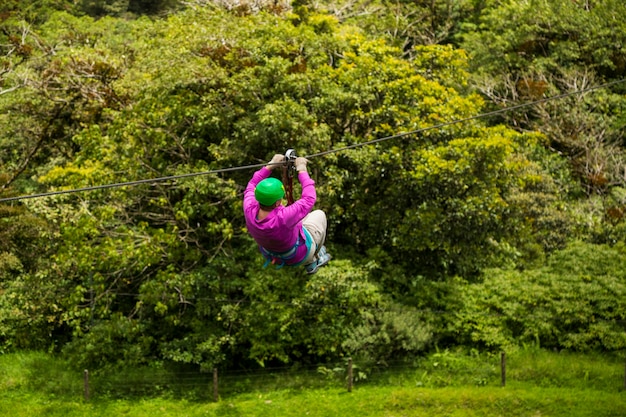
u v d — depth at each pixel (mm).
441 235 19141
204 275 18562
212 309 18906
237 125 17828
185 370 19625
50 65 23359
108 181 18688
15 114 24312
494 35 29594
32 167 25000
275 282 18453
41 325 20891
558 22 29109
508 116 27750
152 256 17906
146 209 20156
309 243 6797
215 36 20094
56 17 34656
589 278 20094
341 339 18812
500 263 21438
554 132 26391
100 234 19016
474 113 19672
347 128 20344
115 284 20469
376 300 18984
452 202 18641
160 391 18906
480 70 28625
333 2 34125
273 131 17484
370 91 19656
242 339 18719
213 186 17484
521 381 18578
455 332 19766
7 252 20141
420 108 19266
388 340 18547
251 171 18656
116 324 18844
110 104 22703
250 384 19125
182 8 39156
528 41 29203
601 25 28703
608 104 27266
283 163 6895
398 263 20859
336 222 19125
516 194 22234
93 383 18922
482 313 19734
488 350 19578
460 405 17562
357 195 19344
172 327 19859
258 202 6398
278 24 21125
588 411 17141
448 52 21047
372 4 34969
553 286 19922
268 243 6422
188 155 18766
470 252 20109
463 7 34656
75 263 19844
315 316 18688
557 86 28547
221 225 17906
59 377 19172
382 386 18641
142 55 21641
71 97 23484
